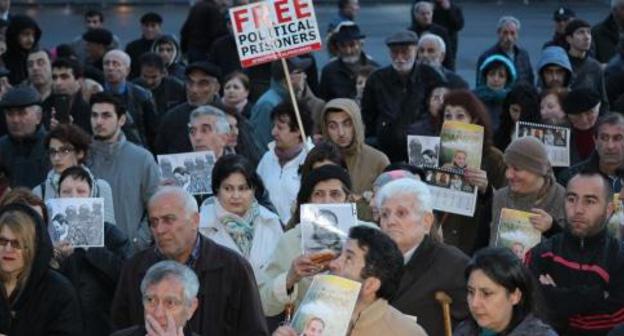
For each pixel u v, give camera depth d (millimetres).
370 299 8992
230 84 18500
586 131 15586
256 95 21125
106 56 19078
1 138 16359
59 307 10883
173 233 10430
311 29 14586
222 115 14867
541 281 10938
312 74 21641
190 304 9273
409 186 10312
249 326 10602
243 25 14586
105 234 12672
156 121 19406
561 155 14852
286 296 10719
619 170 13891
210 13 24625
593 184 10867
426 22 24438
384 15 38031
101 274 12188
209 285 10578
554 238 11109
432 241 10391
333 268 9016
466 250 13414
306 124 14977
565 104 15562
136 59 23828
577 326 10836
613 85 19719
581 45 20875
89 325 12102
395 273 8984
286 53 14578
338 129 14148
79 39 24281
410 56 18547
